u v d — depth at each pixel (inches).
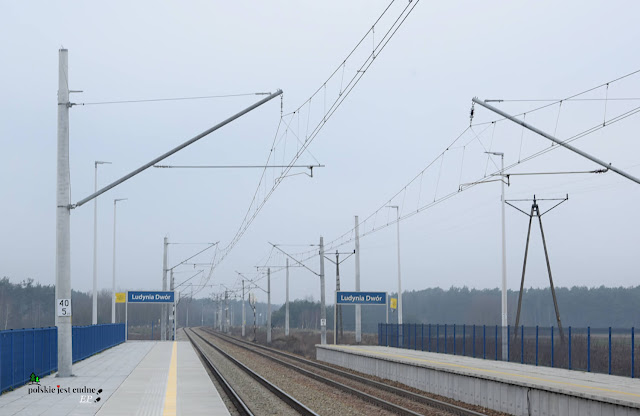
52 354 1202.0
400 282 2463.1
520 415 866.1
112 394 911.0
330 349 2027.6
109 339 2273.6
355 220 2593.5
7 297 5226.4
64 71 1068.5
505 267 1683.1
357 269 2603.3
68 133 1071.6
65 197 1066.7
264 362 1934.1
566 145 903.7
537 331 1320.1
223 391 1085.1
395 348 2114.9
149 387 1000.2
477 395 983.6
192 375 1213.1
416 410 935.0
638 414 655.8
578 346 1185.4
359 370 1658.5
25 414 718.5
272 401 1027.3
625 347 1075.9
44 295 5492.1
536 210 2011.6
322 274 2536.9
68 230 1077.1
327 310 6747.1
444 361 1391.5
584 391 771.4
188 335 4429.1
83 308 6205.7
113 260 2652.6
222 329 6141.7
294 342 3221.0
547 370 1170.0
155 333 5546.3
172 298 3110.2
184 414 733.9
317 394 1143.0
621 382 944.9
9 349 914.1
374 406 988.6
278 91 944.9
